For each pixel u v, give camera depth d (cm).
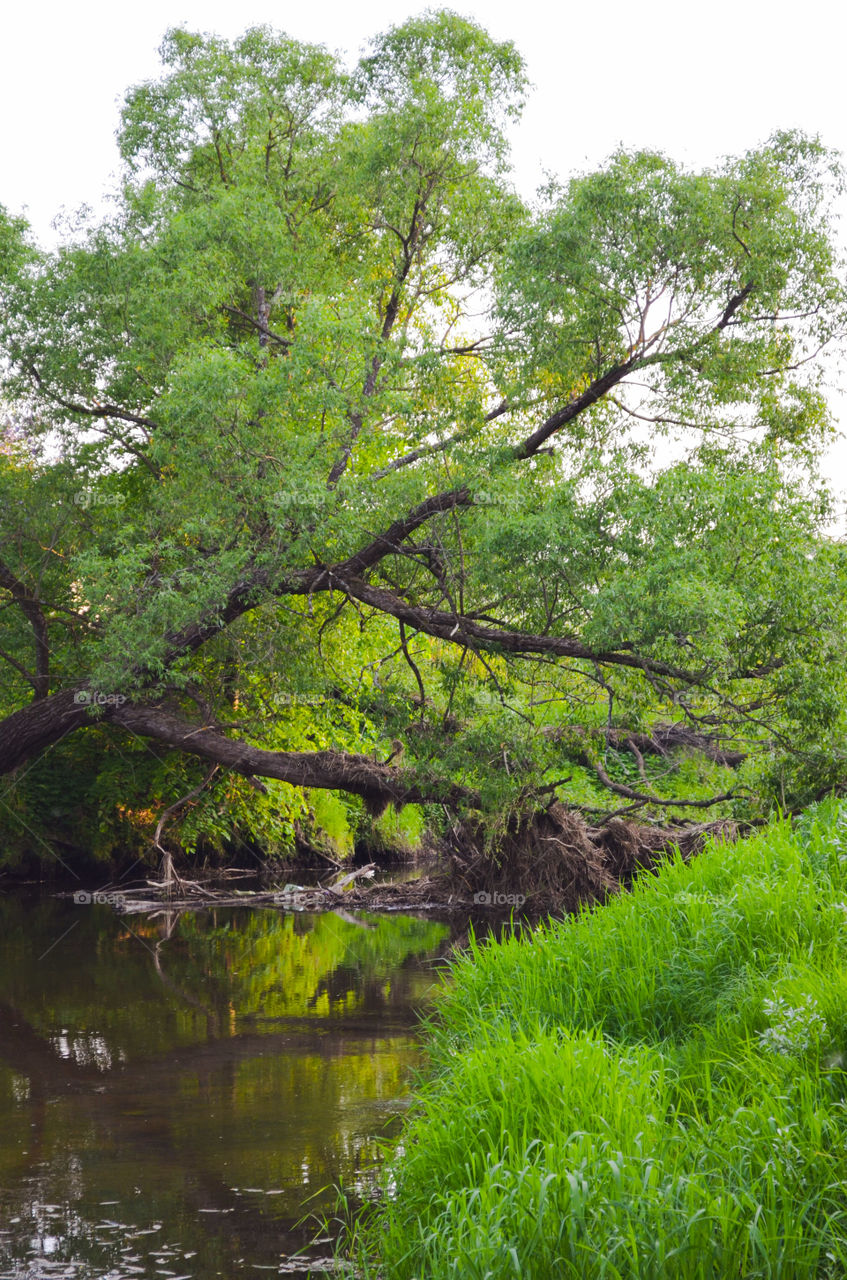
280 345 1775
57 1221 602
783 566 1194
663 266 1340
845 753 1227
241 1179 659
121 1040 1004
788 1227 437
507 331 1424
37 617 1853
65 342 1753
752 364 1384
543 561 1265
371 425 1469
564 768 1778
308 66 1895
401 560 1595
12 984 1266
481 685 1578
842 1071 527
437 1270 459
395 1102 799
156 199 1778
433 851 2662
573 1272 435
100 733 2230
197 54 1914
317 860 2572
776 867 799
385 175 1700
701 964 711
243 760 1683
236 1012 1116
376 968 1353
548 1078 562
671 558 1168
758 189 1317
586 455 1387
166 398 1444
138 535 1697
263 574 1494
